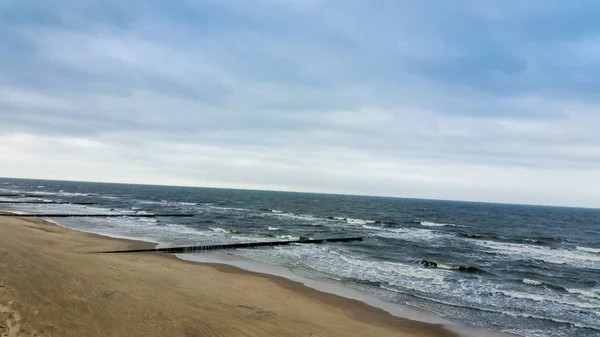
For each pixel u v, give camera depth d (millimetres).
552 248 36406
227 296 13078
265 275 18328
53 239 22547
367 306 14094
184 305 11055
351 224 53094
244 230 38531
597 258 30625
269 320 10938
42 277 11195
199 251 24922
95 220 40656
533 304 15602
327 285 16938
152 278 14352
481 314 13898
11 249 15148
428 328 12227
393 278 19062
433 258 26266
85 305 9438
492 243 38062
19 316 7926
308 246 29906
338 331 10938
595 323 13445
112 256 19266
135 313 9539
